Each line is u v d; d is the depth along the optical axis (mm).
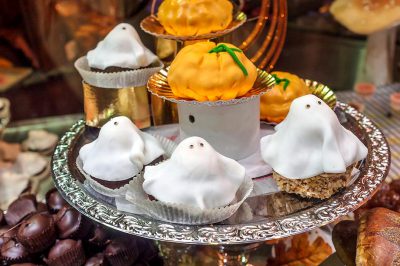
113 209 402
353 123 502
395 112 700
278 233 367
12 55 826
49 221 447
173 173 387
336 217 380
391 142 630
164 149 457
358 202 393
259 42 622
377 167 432
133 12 694
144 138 444
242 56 426
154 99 507
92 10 737
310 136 398
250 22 622
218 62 413
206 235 369
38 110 776
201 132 443
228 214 384
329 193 401
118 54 496
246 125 444
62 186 434
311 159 397
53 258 427
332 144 390
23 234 437
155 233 374
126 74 489
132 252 445
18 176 602
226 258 452
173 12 480
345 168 386
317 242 484
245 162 449
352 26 716
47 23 784
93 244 451
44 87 808
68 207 463
